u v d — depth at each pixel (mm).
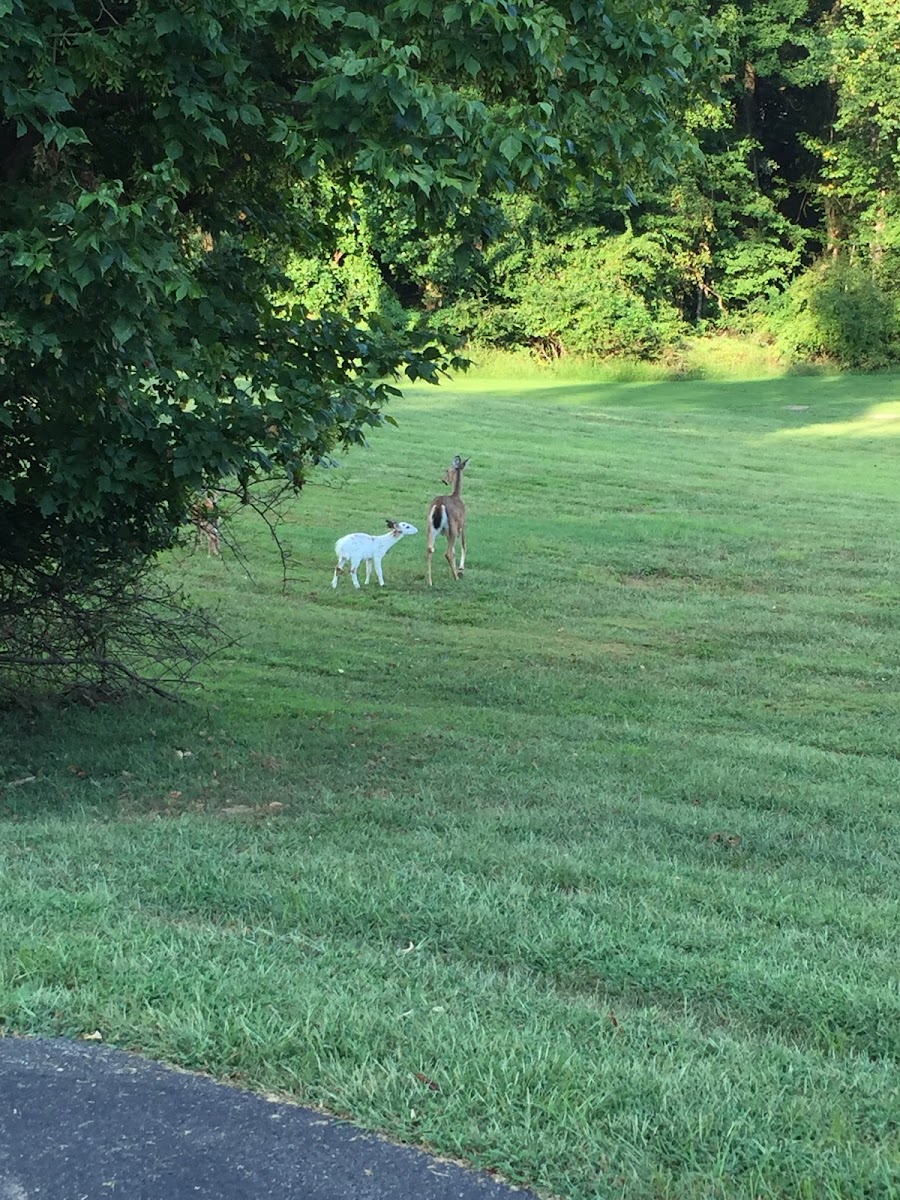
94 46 6703
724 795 8438
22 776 8547
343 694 11406
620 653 13508
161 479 8531
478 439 28875
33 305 6641
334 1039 3646
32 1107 3221
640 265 45906
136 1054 3555
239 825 7098
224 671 12102
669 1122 3271
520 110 7398
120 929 4664
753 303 48875
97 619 9602
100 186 6512
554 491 23438
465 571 17359
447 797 8023
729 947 5148
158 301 7309
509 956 4910
